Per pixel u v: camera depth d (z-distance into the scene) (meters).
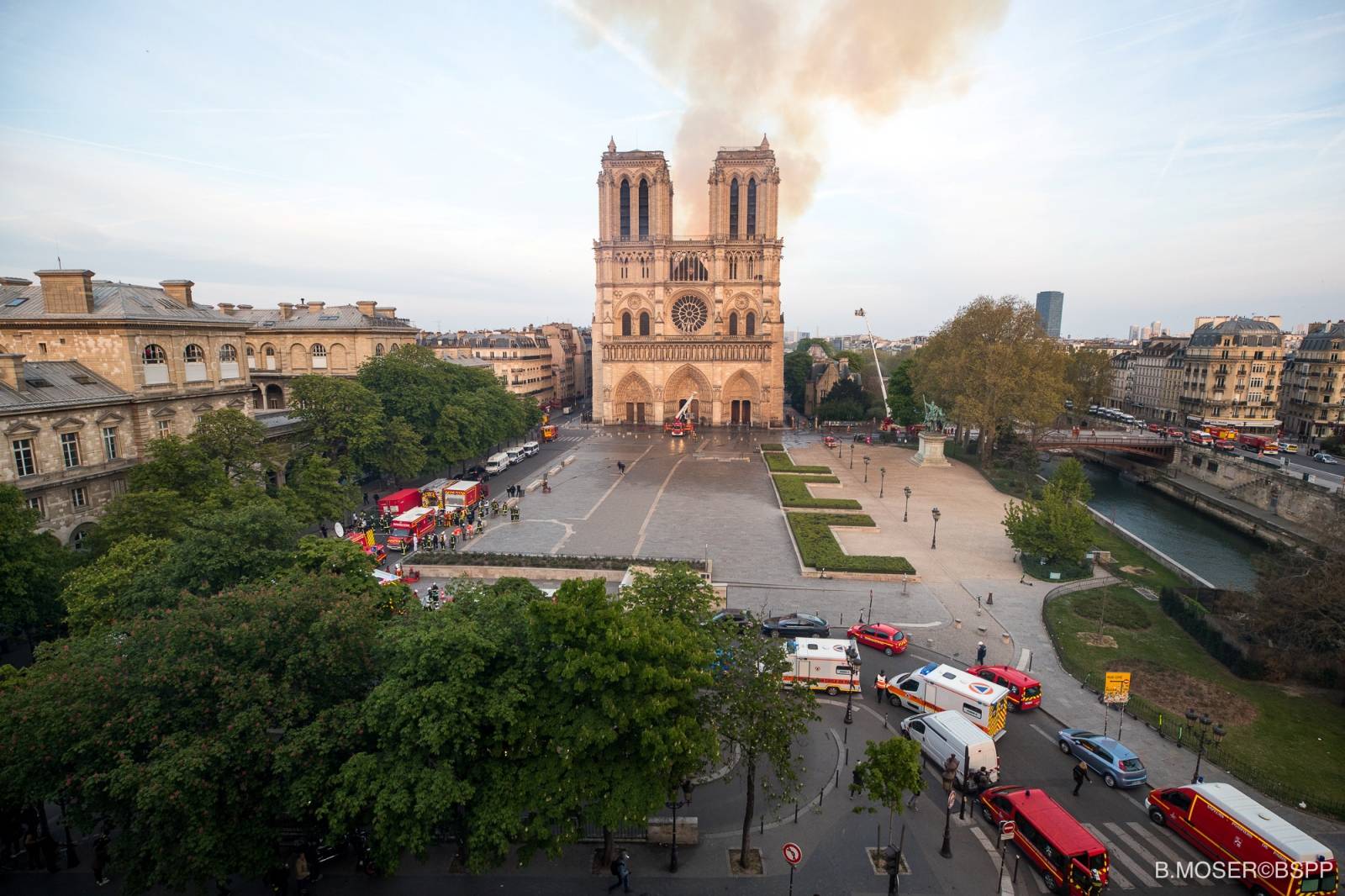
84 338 65.06
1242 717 41.53
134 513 47.62
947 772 30.67
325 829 28.69
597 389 182.88
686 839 30.75
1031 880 28.98
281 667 27.83
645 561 63.59
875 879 28.95
